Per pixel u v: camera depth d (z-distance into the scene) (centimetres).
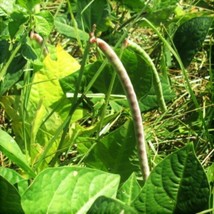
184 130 49
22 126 42
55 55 43
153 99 45
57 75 44
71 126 44
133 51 43
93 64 44
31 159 42
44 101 44
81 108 45
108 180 33
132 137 39
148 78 44
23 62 42
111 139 39
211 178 40
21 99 43
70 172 32
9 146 35
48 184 32
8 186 30
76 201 33
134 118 36
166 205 32
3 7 41
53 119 43
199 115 48
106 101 42
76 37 50
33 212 32
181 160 32
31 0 40
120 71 36
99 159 39
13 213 32
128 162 39
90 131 43
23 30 42
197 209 32
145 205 32
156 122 47
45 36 41
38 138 43
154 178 32
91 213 30
